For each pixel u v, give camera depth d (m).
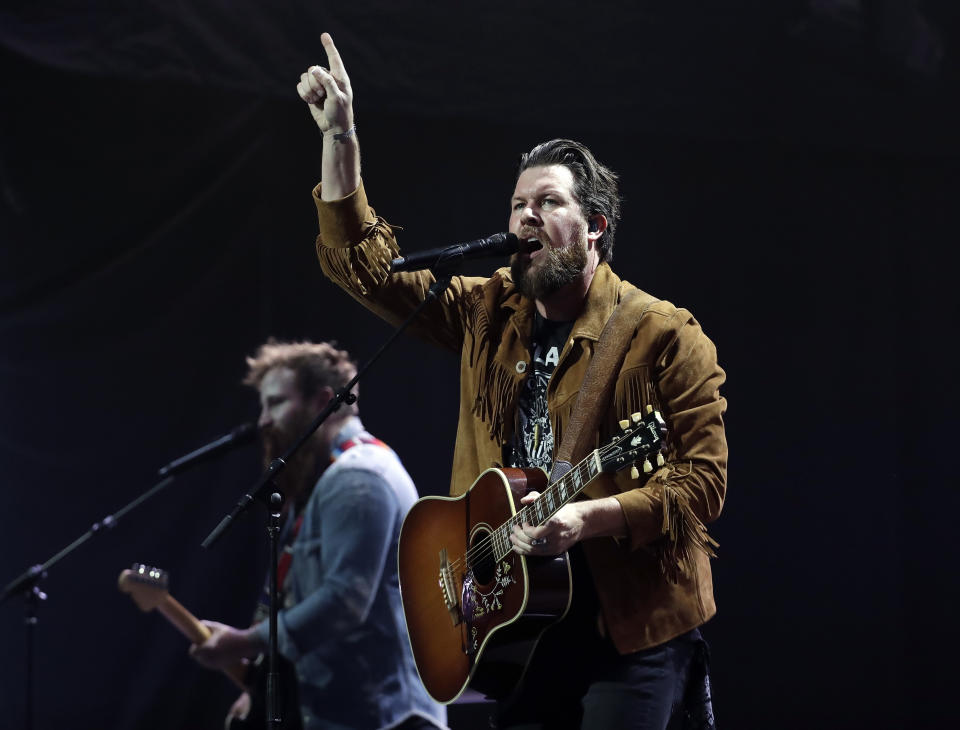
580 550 6.35
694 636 6.52
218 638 9.49
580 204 6.69
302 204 16.20
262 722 9.77
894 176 18.75
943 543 18.31
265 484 6.76
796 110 15.80
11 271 15.02
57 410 15.12
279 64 14.17
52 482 15.02
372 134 16.64
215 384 15.68
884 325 18.48
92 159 15.41
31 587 11.48
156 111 15.73
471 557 6.66
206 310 15.76
